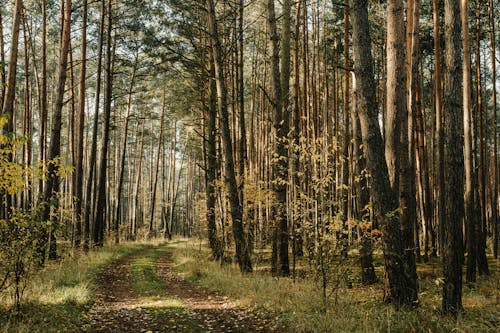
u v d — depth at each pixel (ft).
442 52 62.49
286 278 37.55
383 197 24.89
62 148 147.23
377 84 80.64
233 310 27.27
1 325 19.97
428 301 27.45
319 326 20.86
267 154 82.53
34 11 75.92
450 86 23.06
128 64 78.23
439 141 47.24
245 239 45.57
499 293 32.83
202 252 65.00
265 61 88.12
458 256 22.97
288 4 47.60
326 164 29.25
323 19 70.54
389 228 24.80
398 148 29.55
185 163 194.18
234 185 43.68
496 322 22.13
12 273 23.80
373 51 79.25
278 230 41.32
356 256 27.78
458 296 22.86
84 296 28.37
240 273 41.11
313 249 28.30
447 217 23.20
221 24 63.67
